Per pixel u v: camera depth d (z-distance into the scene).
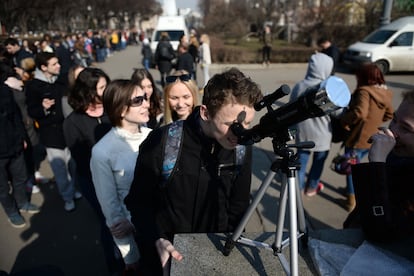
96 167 1.94
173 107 2.60
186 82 2.56
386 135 1.31
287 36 24.84
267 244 1.23
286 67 14.34
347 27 16.92
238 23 28.19
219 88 1.11
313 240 1.30
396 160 1.40
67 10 32.19
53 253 2.93
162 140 1.37
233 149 1.37
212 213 1.44
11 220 3.28
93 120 2.50
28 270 2.72
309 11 18.97
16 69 4.85
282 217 1.14
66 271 2.72
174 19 14.97
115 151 1.95
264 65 14.19
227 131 1.15
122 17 48.00
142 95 1.95
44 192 3.97
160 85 10.45
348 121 3.12
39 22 32.00
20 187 3.45
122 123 1.99
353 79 11.33
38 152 4.76
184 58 8.23
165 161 1.36
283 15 26.73
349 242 1.31
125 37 26.88
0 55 5.33
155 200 1.49
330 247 1.25
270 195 3.67
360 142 3.12
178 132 1.36
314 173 3.62
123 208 2.02
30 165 3.85
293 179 1.02
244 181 1.46
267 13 26.55
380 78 3.04
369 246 1.23
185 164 1.36
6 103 3.06
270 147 5.17
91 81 2.42
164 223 1.48
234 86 1.09
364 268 1.12
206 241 1.32
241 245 1.30
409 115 1.33
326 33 17.14
